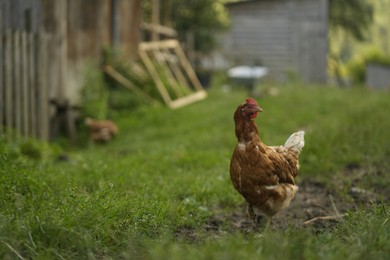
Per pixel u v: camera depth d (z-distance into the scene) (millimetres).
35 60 13586
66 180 7598
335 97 21344
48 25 15195
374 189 8422
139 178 8484
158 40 24750
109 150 13328
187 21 33875
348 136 11234
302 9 34906
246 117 5934
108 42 19969
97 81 16859
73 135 15438
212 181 8453
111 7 20250
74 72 16984
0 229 4738
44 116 13883
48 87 14016
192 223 6691
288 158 6289
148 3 30406
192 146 12703
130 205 5828
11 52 12602
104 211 5461
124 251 4969
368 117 13867
